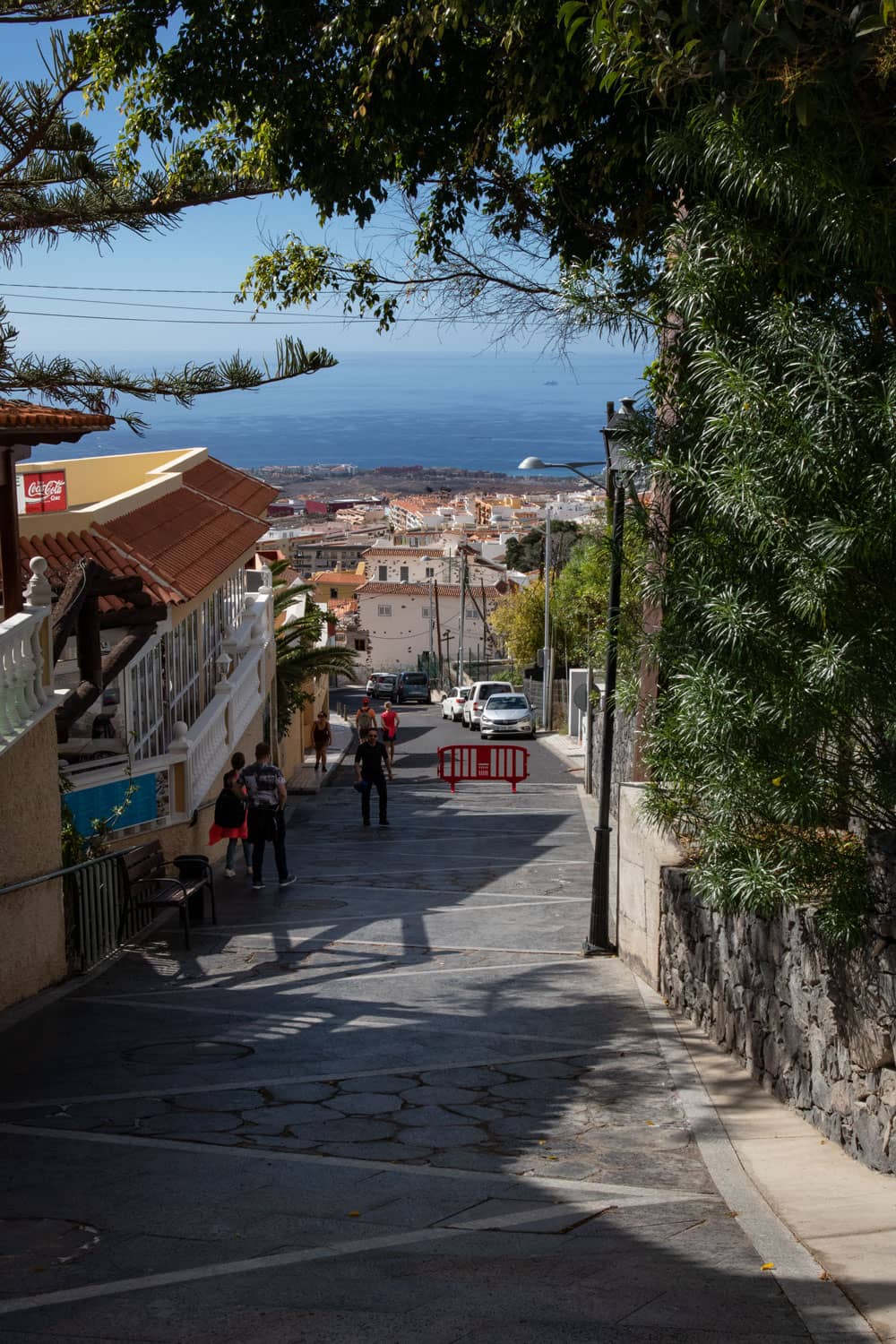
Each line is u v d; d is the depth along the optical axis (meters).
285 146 13.48
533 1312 4.99
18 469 21.25
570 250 14.28
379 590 112.88
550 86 11.35
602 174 13.00
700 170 8.95
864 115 7.22
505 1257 5.72
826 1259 5.69
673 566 8.94
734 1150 7.65
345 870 19.56
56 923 12.38
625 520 10.74
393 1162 7.40
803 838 8.10
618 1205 6.62
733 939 9.84
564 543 57.97
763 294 8.33
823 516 7.04
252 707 26.17
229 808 18.47
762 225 8.42
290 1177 7.04
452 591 112.62
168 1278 5.39
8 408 12.40
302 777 33.94
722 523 8.05
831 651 6.89
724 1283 5.36
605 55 8.53
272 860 20.61
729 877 8.32
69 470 29.64
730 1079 9.38
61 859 12.51
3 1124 8.11
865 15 6.58
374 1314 4.96
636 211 12.96
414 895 17.42
